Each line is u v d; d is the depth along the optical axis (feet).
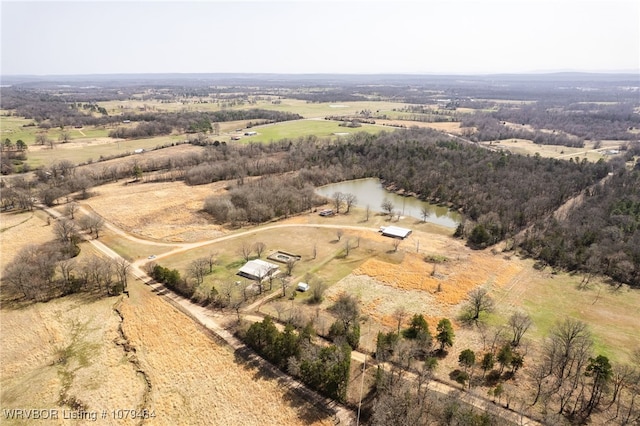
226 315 253.24
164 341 231.71
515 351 217.15
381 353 206.59
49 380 205.16
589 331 235.61
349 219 428.15
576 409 179.01
